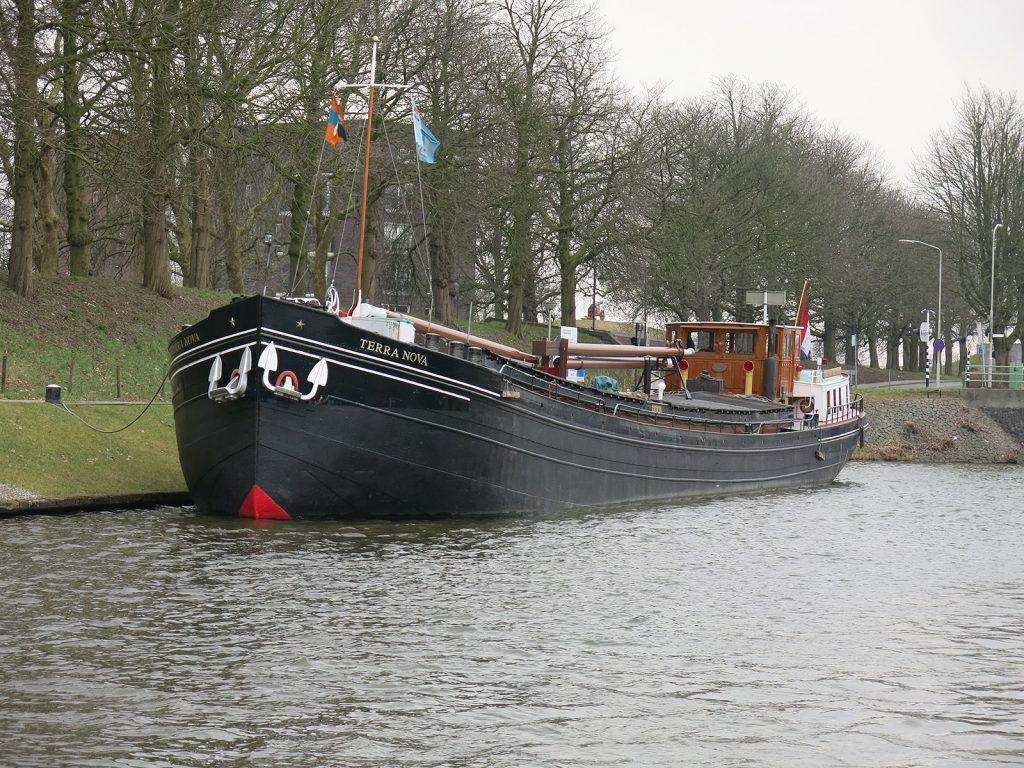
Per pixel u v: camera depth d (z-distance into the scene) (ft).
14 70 131.95
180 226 215.51
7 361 134.21
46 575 69.21
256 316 86.28
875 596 72.28
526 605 65.87
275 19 154.40
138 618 59.82
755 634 61.05
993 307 268.21
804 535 98.53
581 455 104.58
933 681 53.01
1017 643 60.23
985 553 91.25
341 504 91.76
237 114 147.95
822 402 154.81
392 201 218.18
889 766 42.47
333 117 102.94
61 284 161.68
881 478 169.07
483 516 97.60
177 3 142.00
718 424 125.08
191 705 46.88
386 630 59.11
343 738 43.80
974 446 224.33
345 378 88.48
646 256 237.25
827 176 326.44
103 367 144.56
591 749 43.34
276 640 56.59
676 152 248.93
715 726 46.21
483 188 201.46
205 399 90.02
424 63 187.01
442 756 42.32
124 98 146.10
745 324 142.31
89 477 101.50
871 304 342.44
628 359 125.90
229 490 90.99
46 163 171.53
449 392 92.17
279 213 233.55
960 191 281.54
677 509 111.86
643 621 63.05
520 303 262.26
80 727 44.14
